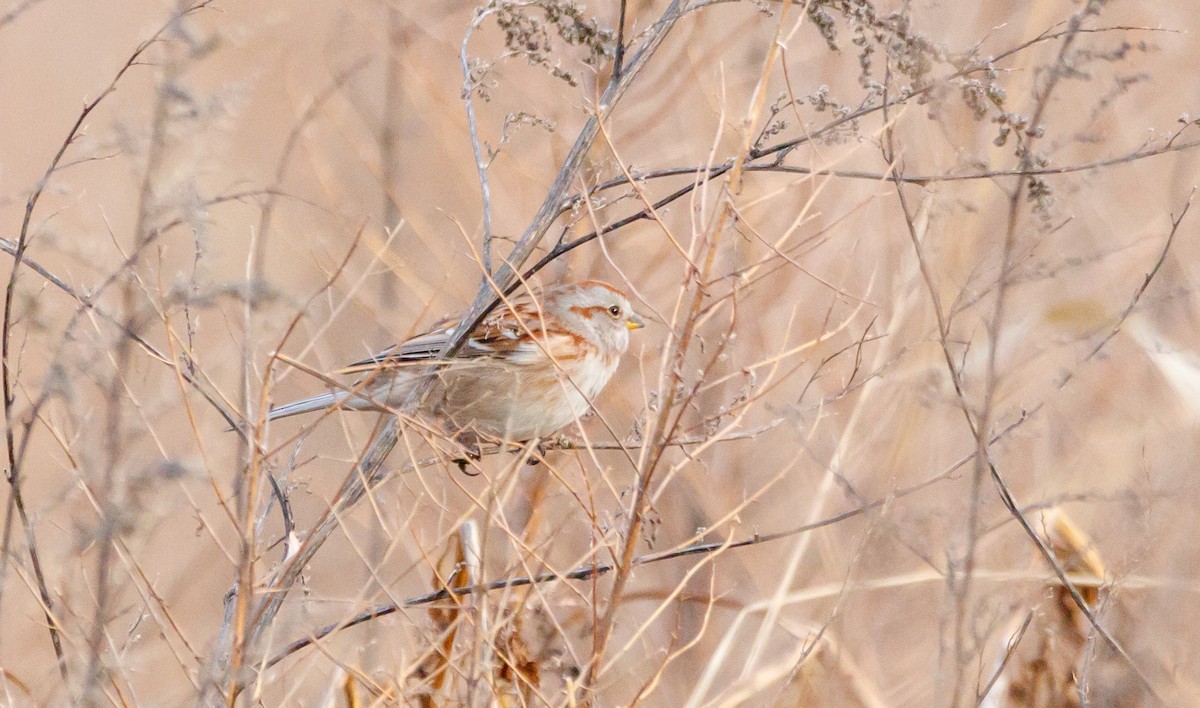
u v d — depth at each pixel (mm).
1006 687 9594
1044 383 12305
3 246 8156
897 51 7984
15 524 10594
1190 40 14422
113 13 17375
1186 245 13102
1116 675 9305
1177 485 10016
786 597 10023
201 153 7258
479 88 9180
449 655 8133
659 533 11969
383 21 14773
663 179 13086
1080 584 9391
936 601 11109
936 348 11383
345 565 10953
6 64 16750
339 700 8938
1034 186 8094
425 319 12484
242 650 6922
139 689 9367
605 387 12445
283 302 7141
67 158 14188
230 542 11312
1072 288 12414
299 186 13797
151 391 8625
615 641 10953
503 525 7422
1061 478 11172
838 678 10234
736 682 9703
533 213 13047
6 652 9562
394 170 13438
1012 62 12102
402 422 8016
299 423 12016
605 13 12883
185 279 7594
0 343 8812
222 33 7539
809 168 8648
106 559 6953
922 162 12094
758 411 12039
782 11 7203
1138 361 12367
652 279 12984
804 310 12594
